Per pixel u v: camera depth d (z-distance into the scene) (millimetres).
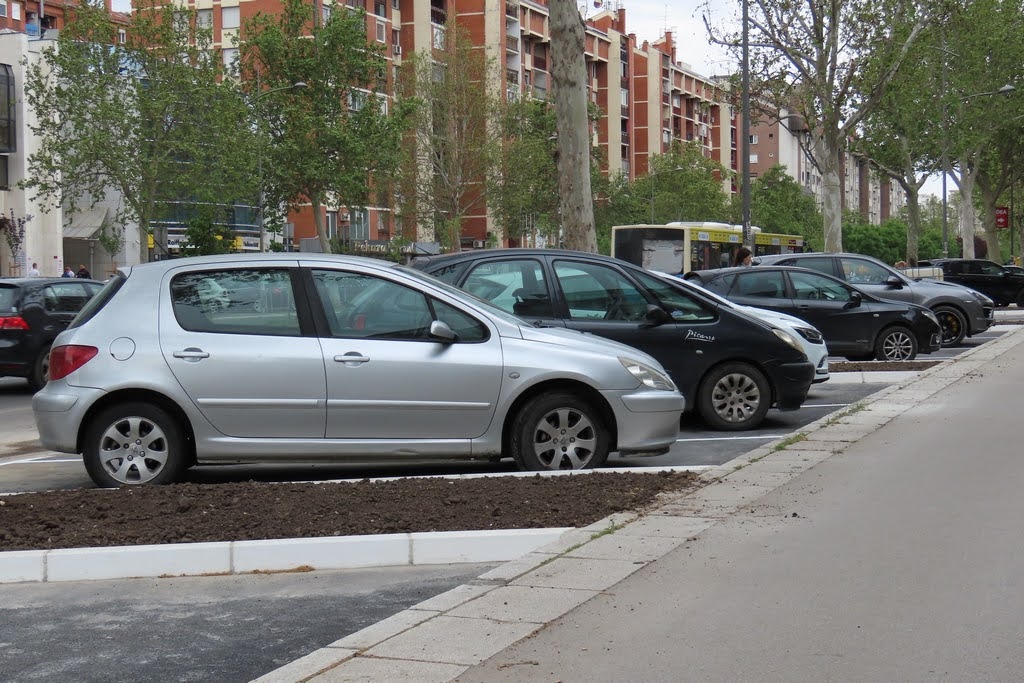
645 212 91062
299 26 58188
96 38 46188
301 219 72375
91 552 6660
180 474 9016
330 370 8906
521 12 90875
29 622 5844
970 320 24609
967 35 51719
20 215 58344
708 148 133500
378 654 4906
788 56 36625
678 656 4840
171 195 47250
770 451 10008
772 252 49281
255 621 5809
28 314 19172
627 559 6402
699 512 7543
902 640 5004
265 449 8891
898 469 9133
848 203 167875
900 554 6484
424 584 6473
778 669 4664
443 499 7754
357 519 7293
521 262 11898
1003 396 14125
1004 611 5398
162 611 6008
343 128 57344
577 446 9195
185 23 47438
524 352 9117
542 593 5793
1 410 17297
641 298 12148
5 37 58312
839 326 19672
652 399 9266
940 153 55031
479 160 63719
